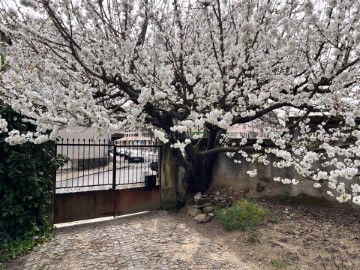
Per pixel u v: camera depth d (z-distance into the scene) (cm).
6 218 441
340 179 576
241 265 376
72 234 506
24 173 446
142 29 427
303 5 311
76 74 357
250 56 372
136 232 518
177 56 415
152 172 700
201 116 343
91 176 1019
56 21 298
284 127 563
